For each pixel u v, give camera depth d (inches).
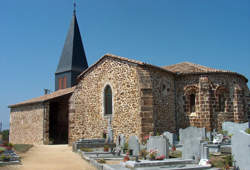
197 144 458.3
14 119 1278.3
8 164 465.4
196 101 831.7
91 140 743.1
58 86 1644.9
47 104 1070.4
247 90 911.0
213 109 815.1
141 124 709.9
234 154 412.5
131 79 775.7
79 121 925.8
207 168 410.3
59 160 542.9
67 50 1664.6
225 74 844.0
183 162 441.1
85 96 926.4
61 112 1172.5
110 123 815.1
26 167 449.1
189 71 866.1
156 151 475.8
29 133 1138.7
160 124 773.9
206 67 920.3
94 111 880.9
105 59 873.5
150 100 725.9
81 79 958.4
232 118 833.5
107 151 641.0
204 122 801.6
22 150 652.7
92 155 583.8
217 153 522.6
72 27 1708.9
